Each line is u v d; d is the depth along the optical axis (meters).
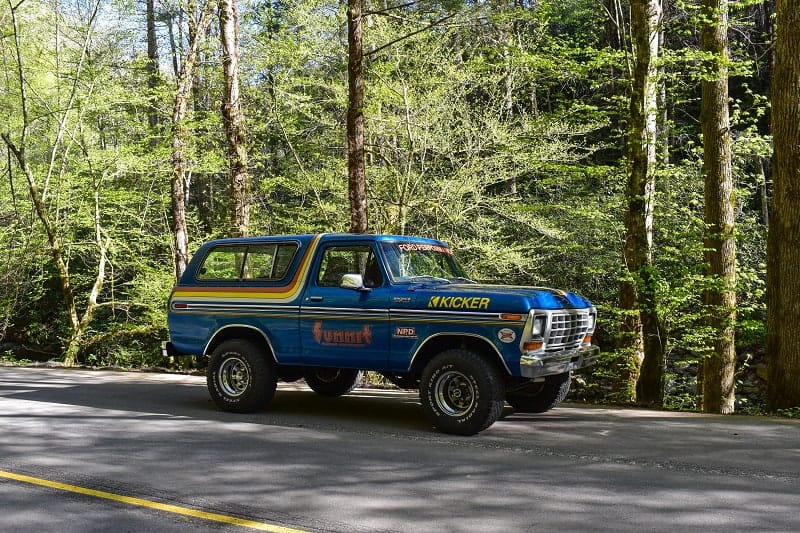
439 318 7.27
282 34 17.45
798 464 5.97
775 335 9.52
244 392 8.48
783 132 9.38
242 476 5.70
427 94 15.51
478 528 4.41
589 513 4.68
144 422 8.04
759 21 22.05
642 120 10.97
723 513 4.66
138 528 4.53
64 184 18.38
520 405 8.68
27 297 22.58
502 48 15.61
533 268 17.53
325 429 7.62
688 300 12.99
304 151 18.92
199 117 20.19
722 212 13.39
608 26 18.09
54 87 18.44
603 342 18.62
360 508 4.85
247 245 8.70
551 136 16.14
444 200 16.14
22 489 5.40
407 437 7.18
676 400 15.88
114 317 20.50
